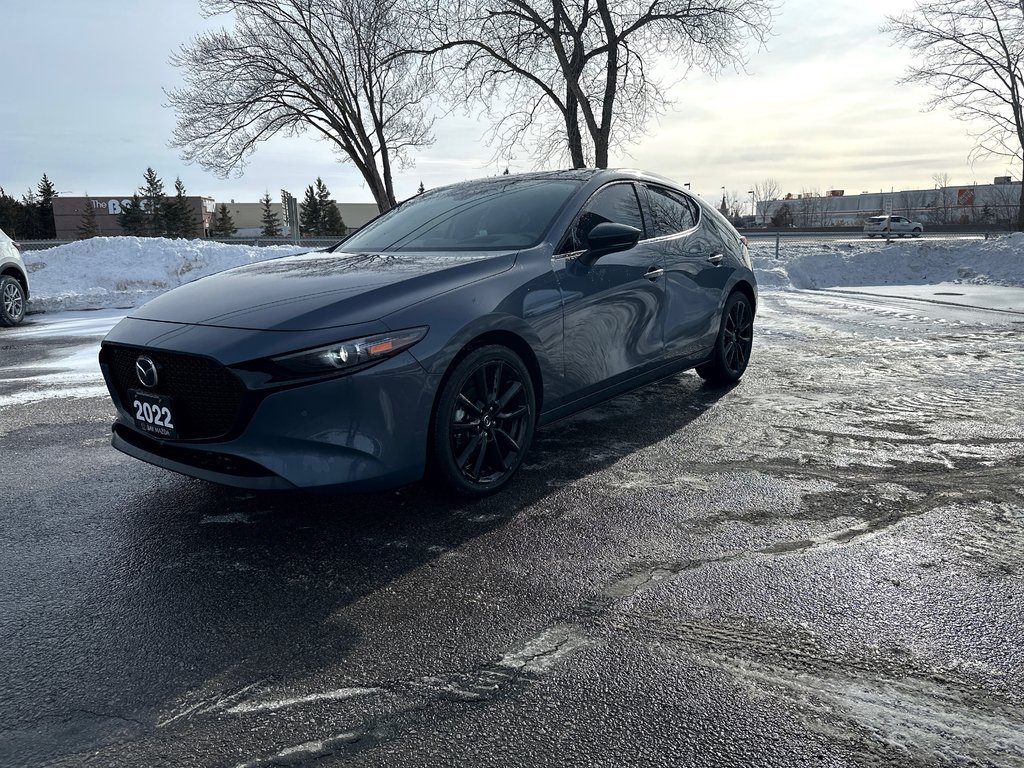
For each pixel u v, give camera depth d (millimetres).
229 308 2812
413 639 2070
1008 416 4289
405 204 4516
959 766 1537
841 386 5137
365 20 22188
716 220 5016
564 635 2072
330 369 2533
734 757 1571
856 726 1665
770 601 2234
